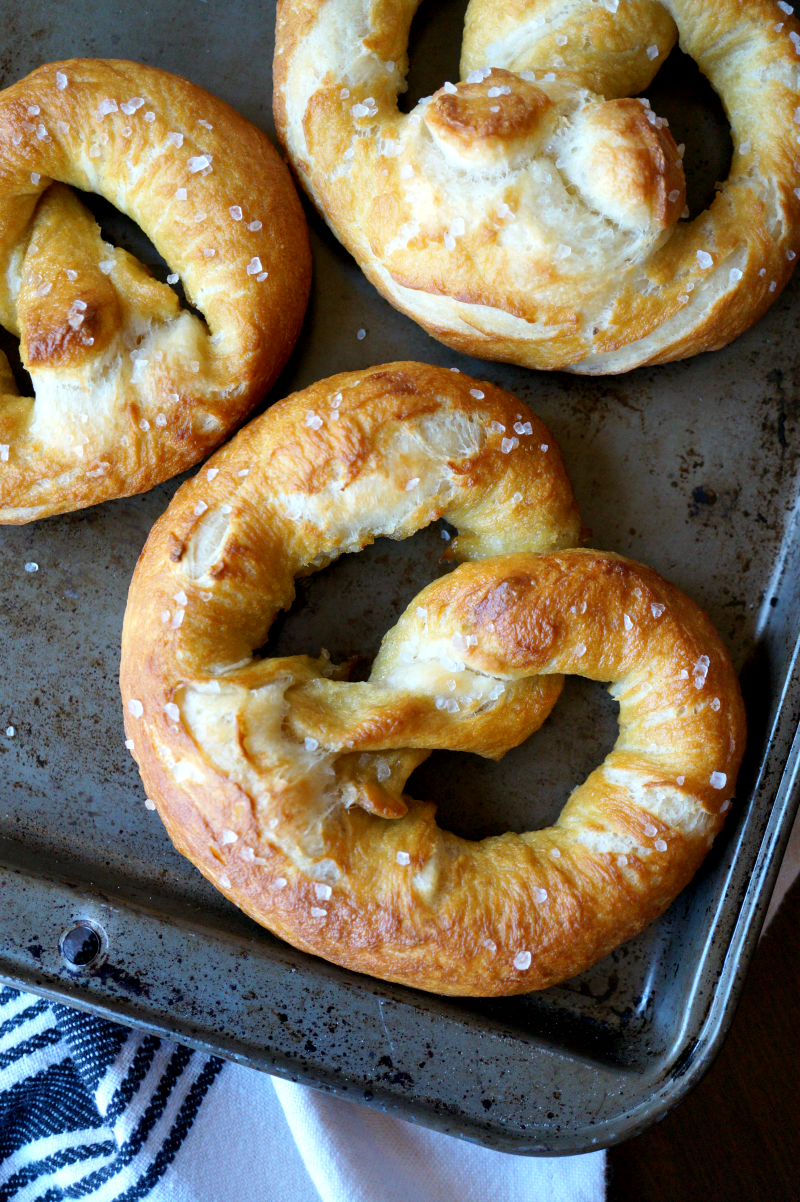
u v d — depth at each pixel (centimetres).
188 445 45
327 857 43
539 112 44
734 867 44
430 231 44
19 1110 47
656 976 46
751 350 47
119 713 47
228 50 47
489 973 44
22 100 45
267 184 45
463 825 46
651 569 45
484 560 45
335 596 47
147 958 45
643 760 45
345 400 44
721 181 47
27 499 45
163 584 44
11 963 45
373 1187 46
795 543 47
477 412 45
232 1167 47
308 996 45
